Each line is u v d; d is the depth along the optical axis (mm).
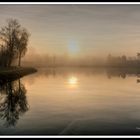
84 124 18156
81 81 58594
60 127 17438
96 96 32969
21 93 35781
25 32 82125
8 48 78375
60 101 28578
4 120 19766
